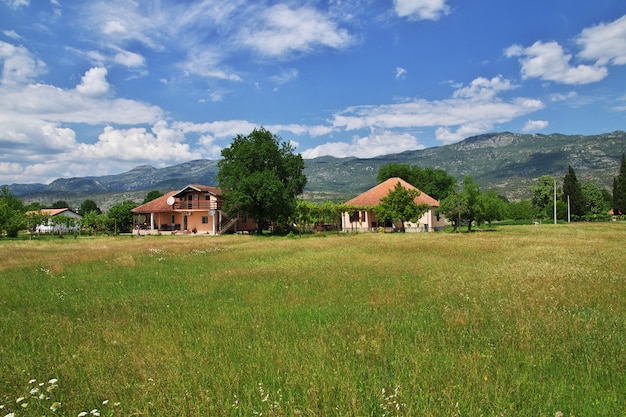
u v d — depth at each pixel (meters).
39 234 56.53
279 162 52.69
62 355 5.86
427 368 4.98
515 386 4.48
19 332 7.25
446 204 47.25
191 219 60.47
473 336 6.32
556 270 13.15
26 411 4.17
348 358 5.46
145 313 8.66
